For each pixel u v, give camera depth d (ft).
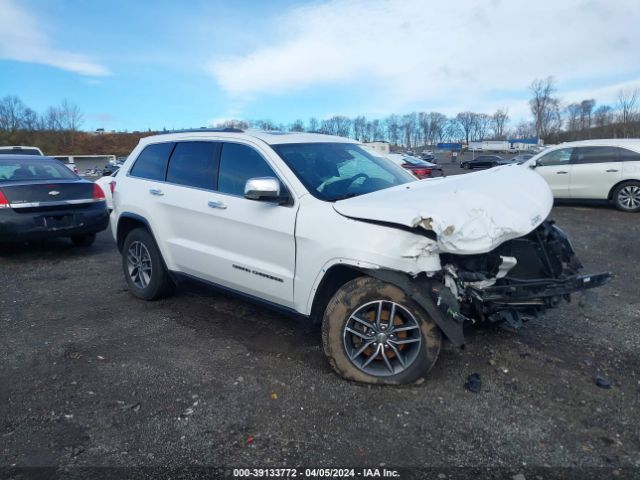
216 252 13.71
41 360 12.27
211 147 14.42
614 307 15.74
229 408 10.03
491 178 12.42
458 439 8.98
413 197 10.56
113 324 14.73
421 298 10.12
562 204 40.47
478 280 10.48
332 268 10.94
